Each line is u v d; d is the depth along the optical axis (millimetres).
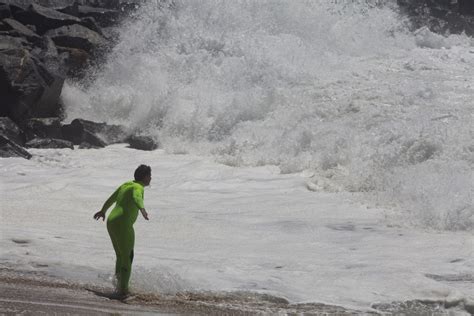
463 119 39438
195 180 38031
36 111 50406
